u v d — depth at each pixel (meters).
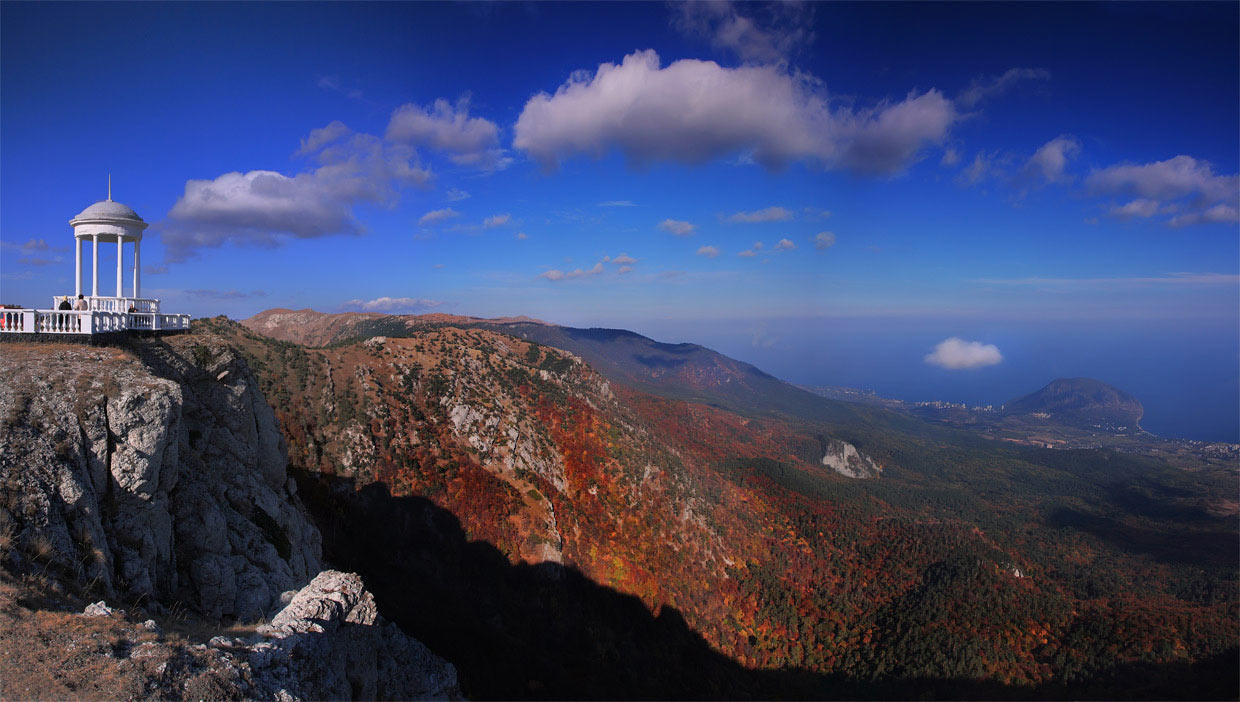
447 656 54.78
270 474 39.22
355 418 94.19
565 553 102.75
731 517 159.00
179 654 14.88
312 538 39.94
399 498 87.12
